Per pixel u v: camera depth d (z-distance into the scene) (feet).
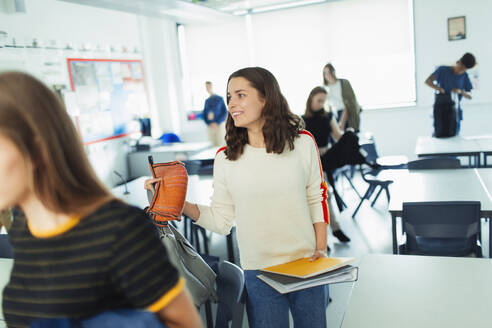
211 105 26.73
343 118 18.60
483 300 5.17
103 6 12.76
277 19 26.76
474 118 23.65
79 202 2.25
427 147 16.31
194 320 2.47
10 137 2.11
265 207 5.52
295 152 5.57
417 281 5.80
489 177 11.87
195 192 13.74
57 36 20.86
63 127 2.29
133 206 2.35
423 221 9.15
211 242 15.23
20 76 2.23
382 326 4.83
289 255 5.58
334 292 10.85
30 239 2.33
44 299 2.27
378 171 17.97
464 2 22.81
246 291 5.76
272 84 5.40
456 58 23.48
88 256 2.19
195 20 17.72
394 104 25.23
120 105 25.21
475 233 9.04
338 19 25.44
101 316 2.19
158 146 26.48
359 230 15.31
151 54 28.30
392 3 24.21
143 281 2.23
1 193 2.16
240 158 5.58
